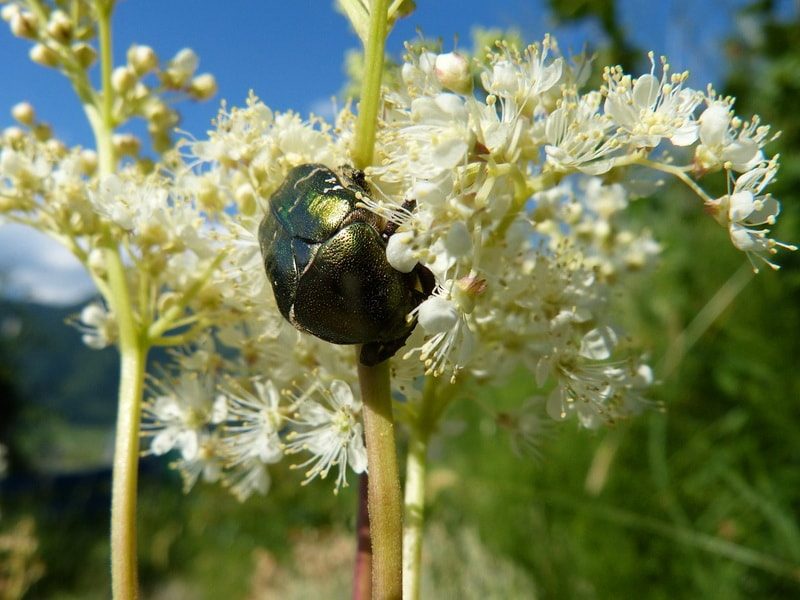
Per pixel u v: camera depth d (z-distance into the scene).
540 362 0.08
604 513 0.20
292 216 0.06
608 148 0.07
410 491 0.07
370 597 0.07
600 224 0.10
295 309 0.05
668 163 0.08
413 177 0.06
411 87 0.07
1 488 0.64
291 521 0.47
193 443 0.09
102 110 0.09
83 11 0.09
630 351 0.08
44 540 0.54
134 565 0.07
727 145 0.07
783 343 0.20
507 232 0.07
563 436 0.22
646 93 0.07
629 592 0.20
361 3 0.06
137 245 0.08
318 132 0.07
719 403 0.21
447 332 0.06
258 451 0.08
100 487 0.65
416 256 0.05
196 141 0.08
